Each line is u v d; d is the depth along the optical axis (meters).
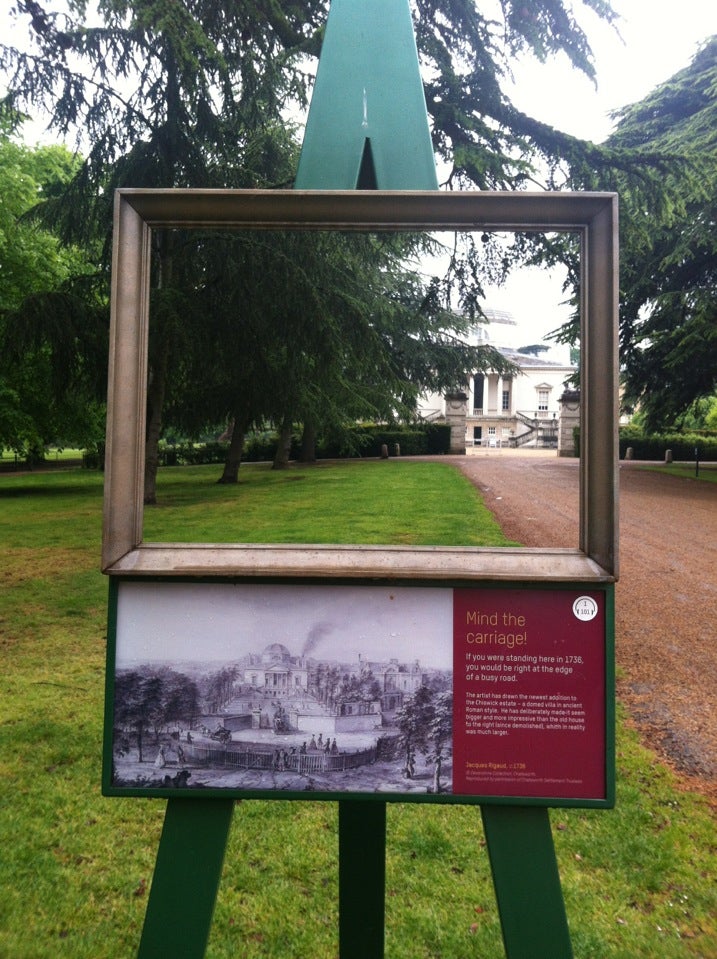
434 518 9.66
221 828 1.50
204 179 9.43
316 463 24.89
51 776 3.39
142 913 2.42
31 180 18.25
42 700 4.36
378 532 8.56
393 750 1.47
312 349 9.61
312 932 2.31
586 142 7.44
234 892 2.53
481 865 2.70
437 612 1.47
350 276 11.66
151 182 9.30
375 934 1.77
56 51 7.07
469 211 1.51
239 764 1.47
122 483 1.52
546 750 1.46
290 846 2.81
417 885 2.57
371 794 1.46
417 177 1.66
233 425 18.39
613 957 2.22
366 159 1.72
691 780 3.44
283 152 12.12
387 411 20.66
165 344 10.03
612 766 1.44
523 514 10.13
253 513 10.42
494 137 6.97
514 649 1.46
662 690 4.66
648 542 9.93
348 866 1.75
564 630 1.46
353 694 1.47
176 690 1.48
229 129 10.03
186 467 26.30
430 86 6.97
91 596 6.93
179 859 1.50
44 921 2.37
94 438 20.19
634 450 29.58
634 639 5.74
